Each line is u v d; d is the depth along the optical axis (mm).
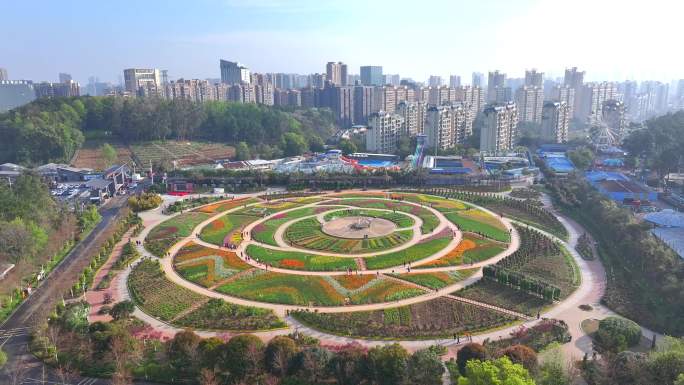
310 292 107438
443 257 127125
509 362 64375
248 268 121438
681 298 96688
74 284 112500
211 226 157375
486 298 104438
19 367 81500
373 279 113750
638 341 86500
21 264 119000
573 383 73812
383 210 173750
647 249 119125
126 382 75000
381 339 88750
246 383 73562
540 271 118938
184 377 77500
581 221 162625
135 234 149750
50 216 148625
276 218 165375
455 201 187875
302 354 75312
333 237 143500
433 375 72562
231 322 95000
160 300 104875
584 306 101312
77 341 86625
